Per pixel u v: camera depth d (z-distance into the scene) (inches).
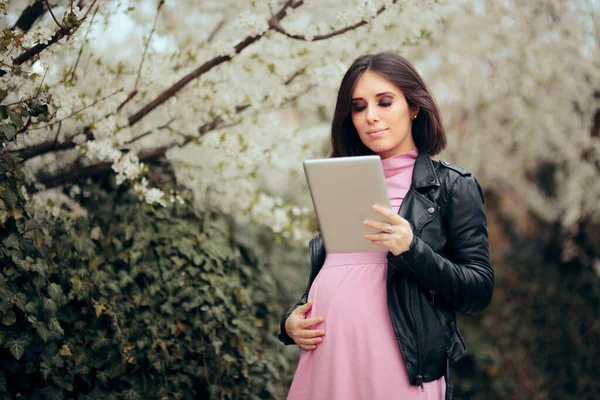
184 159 141.0
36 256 106.8
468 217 84.8
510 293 243.4
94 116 122.2
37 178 128.0
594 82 237.1
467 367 229.8
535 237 290.7
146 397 121.1
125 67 138.3
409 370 80.0
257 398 140.0
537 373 233.5
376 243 79.0
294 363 171.2
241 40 132.3
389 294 82.0
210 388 130.3
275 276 195.2
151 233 132.5
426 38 138.3
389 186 88.8
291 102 163.3
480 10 214.5
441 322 82.6
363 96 87.6
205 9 158.6
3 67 105.3
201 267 138.4
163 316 128.6
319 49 140.9
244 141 137.6
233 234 151.0
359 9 121.8
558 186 280.4
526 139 262.5
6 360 103.1
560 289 242.5
